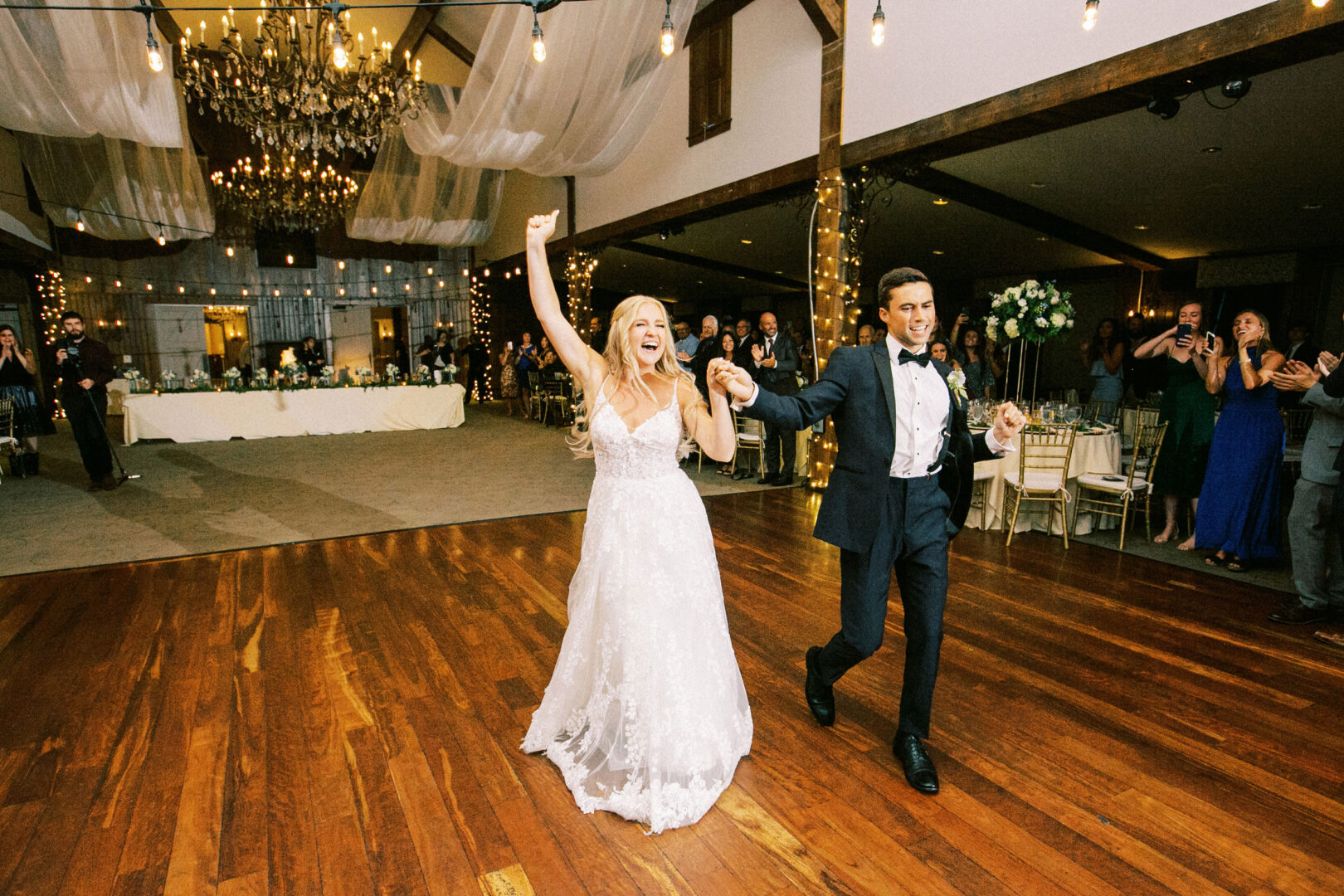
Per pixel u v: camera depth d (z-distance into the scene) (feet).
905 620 6.93
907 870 5.71
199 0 25.73
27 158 31.45
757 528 16.35
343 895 5.43
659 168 27.99
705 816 6.36
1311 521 10.46
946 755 7.34
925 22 16.49
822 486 20.21
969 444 6.73
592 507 7.01
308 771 7.04
